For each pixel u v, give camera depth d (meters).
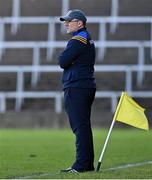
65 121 75.69
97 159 39.59
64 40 92.75
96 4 99.31
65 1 95.50
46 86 85.75
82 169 30.50
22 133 67.81
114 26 94.25
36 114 76.25
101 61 88.06
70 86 30.62
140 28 94.19
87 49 30.69
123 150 46.78
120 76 86.69
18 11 95.69
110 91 84.25
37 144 52.78
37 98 84.31
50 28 88.81
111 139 58.28
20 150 46.69
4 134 66.12
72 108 30.61
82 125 30.50
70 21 30.83
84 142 30.47
